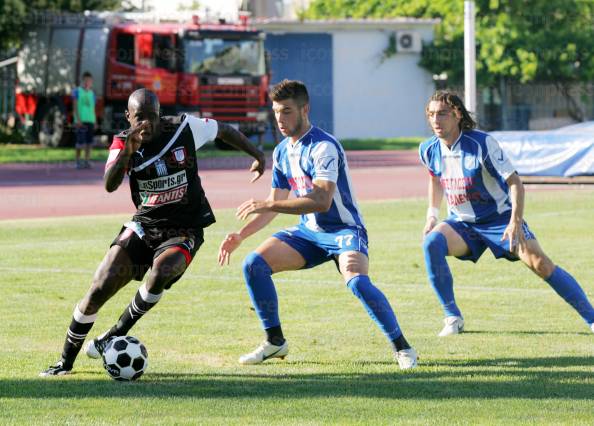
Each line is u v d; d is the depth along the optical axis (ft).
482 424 31.53
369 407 33.91
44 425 31.68
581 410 33.35
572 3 268.21
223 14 198.18
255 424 31.60
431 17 271.08
